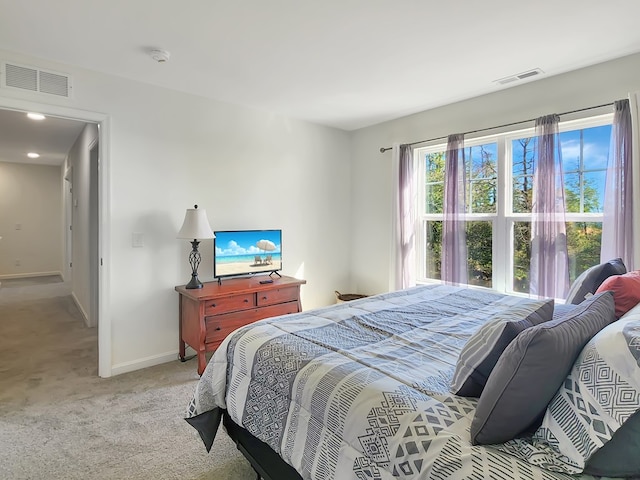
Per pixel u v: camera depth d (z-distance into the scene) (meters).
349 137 4.52
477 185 3.42
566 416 0.93
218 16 2.01
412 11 1.96
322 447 1.21
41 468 1.76
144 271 3.02
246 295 3.11
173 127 3.13
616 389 0.86
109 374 2.83
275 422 1.42
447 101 3.45
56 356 3.24
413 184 3.83
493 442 0.97
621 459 0.82
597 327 1.13
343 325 1.88
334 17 2.02
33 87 2.49
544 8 1.93
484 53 2.47
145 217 3.01
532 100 2.97
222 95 3.27
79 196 4.68
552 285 2.78
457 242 3.38
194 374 2.88
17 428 2.10
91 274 4.04
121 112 2.86
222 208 3.45
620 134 2.44
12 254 7.13
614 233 2.48
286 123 3.90
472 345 1.20
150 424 2.16
